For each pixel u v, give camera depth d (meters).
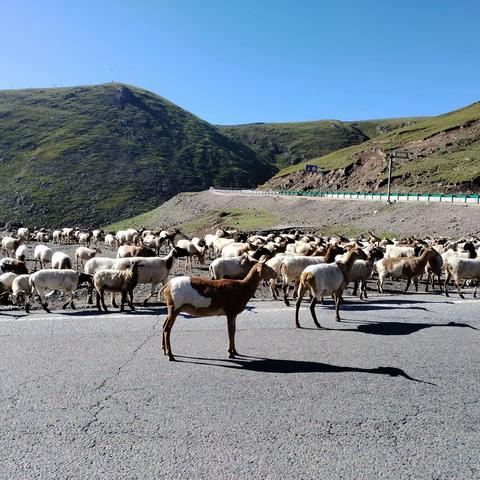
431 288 21.84
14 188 154.00
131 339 12.08
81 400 8.47
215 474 6.33
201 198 135.25
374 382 9.41
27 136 191.50
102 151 186.62
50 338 12.09
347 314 15.20
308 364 10.39
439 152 109.50
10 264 19.19
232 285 10.71
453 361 10.71
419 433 7.44
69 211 143.62
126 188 163.88
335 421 7.78
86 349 11.25
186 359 10.63
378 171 109.06
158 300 17.62
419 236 53.38
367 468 6.50
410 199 72.50
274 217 88.31
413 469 6.48
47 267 30.94
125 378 9.48
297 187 132.88
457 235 51.38
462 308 16.39
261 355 10.97
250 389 9.01
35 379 9.38
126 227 127.94
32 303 16.91
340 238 38.75
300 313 15.27
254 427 7.57
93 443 7.06
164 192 168.12
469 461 6.69
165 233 40.38
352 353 11.17
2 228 106.25
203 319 14.27
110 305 16.61
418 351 11.38
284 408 8.23
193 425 7.61
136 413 8.00
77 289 19.64
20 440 7.13
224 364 10.34
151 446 7.00
